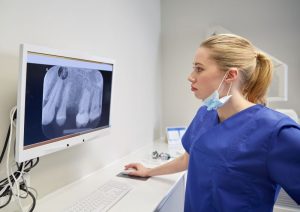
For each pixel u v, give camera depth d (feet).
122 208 3.58
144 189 4.23
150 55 7.69
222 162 2.97
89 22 4.78
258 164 2.78
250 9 7.51
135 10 6.63
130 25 6.37
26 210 3.49
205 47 3.12
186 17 8.21
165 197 4.03
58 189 4.18
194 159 3.38
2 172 3.23
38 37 3.69
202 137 3.35
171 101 8.60
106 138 5.46
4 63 3.23
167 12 8.44
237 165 2.87
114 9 5.61
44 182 3.91
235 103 3.15
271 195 2.85
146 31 7.36
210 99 3.07
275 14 7.27
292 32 7.14
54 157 4.09
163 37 8.55
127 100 6.32
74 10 4.38
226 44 3.00
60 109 3.41
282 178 2.60
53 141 3.34
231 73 2.96
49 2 3.86
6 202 3.20
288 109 6.97
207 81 3.05
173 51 8.45
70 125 3.66
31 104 2.93
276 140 2.70
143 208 3.58
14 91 3.36
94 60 3.95
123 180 4.60
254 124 2.94
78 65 3.63
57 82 3.28
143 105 7.26
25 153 2.90
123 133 6.16
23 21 3.45
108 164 5.55
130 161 5.89
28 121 2.92
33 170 3.70
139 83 6.97
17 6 3.36
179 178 4.68
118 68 5.85
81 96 3.80
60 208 3.61
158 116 8.41
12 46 3.31
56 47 4.01
